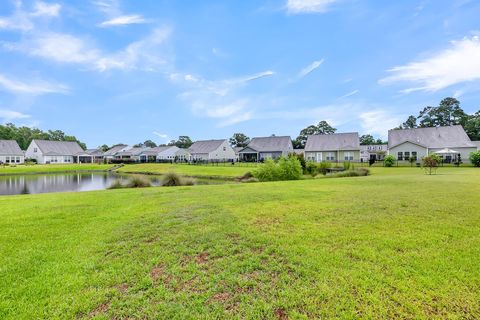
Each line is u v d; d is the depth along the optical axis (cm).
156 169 3547
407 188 911
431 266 301
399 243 372
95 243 404
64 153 6053
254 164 3806
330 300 242
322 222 488
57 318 225
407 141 3306
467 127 4738
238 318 220
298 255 340
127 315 228
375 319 214
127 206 690
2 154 5266
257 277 289
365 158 5462
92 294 261
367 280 273
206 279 287
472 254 332
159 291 264
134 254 359
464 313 220
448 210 559
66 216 579
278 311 229
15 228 486
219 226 476
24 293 264
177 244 393
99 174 3288
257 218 528
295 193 851
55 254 362
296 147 6650
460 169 2248
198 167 3391
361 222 480
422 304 232
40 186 2061
